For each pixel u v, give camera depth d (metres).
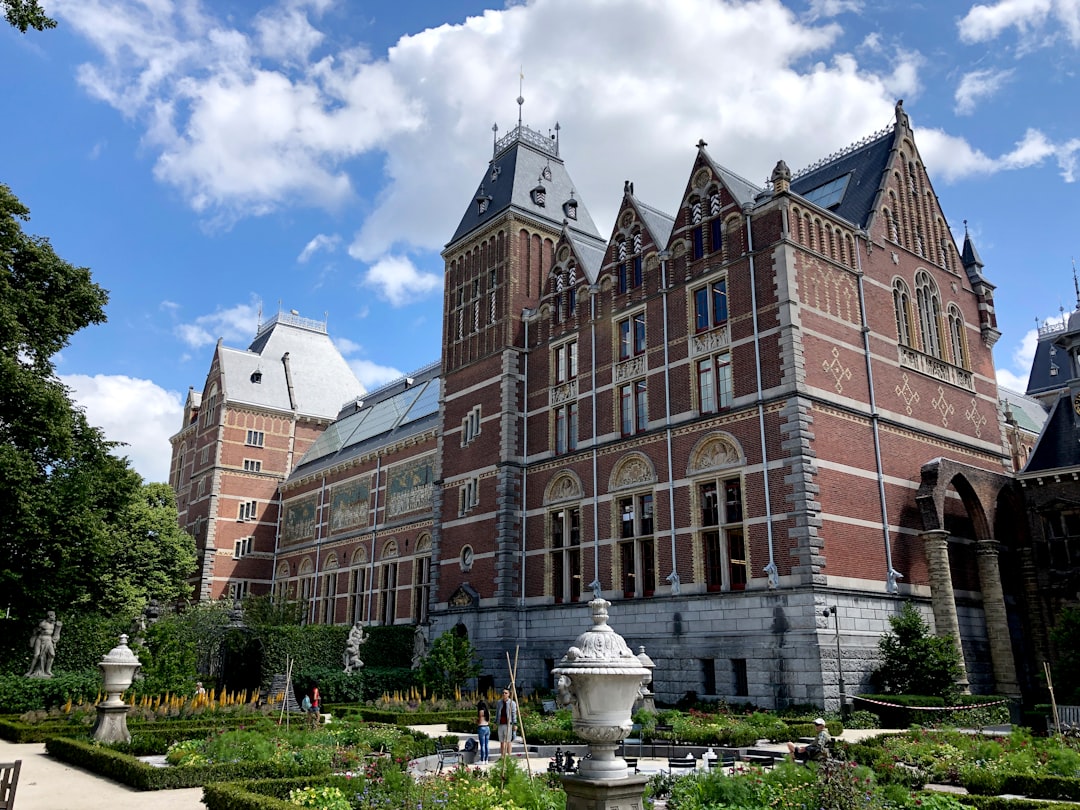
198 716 29.97
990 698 30.53
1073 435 38.41
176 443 91.19
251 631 46.97
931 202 43.00
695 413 35.91
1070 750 18.44
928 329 40.22
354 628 44.25
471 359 49.44
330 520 70.88
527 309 47.84
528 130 53.97
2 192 31.48
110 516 38.25
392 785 14.80
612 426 40.03
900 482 35.19
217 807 14.15
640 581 36.78
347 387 90.50
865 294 36.91
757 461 32.94
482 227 50.94
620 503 38.81
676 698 33.44
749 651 31.36
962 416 40.06
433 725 33.06
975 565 37.78
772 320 33.69
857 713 28.53
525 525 43.88
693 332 37.06
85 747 20.83
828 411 33.12
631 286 40.81
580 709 11.06
